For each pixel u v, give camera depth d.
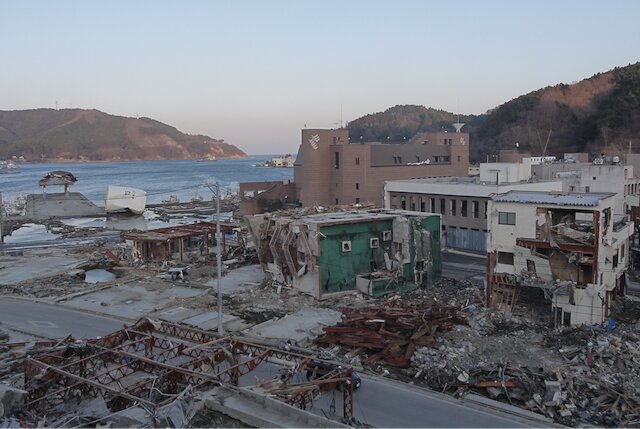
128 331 25.52
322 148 81.62
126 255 58.03
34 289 46.28
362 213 46.62
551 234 33.62
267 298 41.28
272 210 88.25
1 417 19.58
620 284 37.84
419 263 43.03
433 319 31.30
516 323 33.06
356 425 20.95
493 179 60.84
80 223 101.19
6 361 27.86
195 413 18.89
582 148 147.12
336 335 30.45
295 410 18.11
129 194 112.12
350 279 41.91
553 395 22.94
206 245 58.19
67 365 22.03
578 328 31.27
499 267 35.84
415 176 88.00
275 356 24.12
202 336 25.28
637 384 23.98
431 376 25.91
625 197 63.09
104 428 17.12
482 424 21.45
